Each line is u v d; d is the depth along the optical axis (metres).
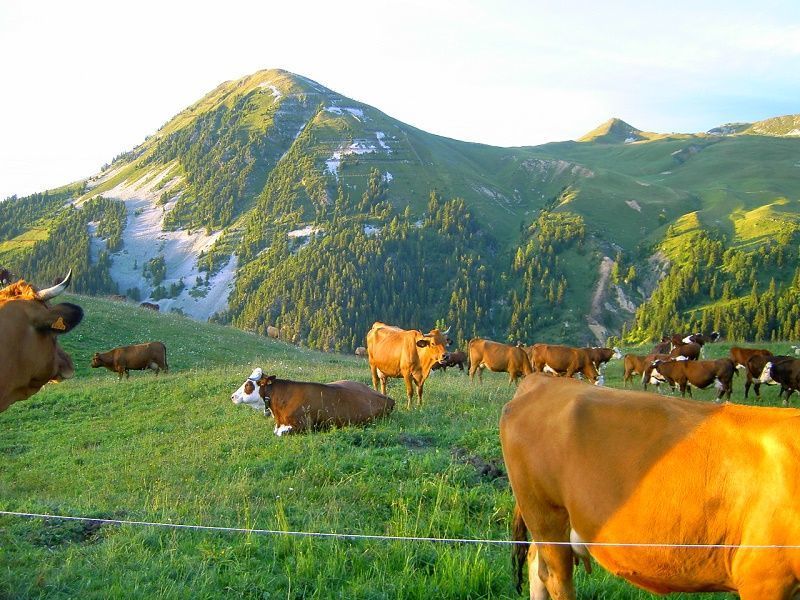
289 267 188.62
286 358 39.25
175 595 6.45
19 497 11.40
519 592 6.62
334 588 6.78
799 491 4.32
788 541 4.32
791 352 34.38
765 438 4.57
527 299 169.62
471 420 14.95
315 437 13.60
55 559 7.50
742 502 4.51
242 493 10.20
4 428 18.47
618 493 4.91
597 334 158.62
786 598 4.41
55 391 22.03
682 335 37.19
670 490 4.72
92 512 9.05
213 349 37.50
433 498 9.45
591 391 5.48
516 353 26.30
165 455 13.84
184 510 9.24
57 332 6.65
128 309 42.81
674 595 6.41
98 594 6.57
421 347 17.52
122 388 21.84
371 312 172.25
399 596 6.54
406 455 11.72
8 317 6.44
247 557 7.39
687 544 4.67
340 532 8.09
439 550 7.49
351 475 10.74
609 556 5.04
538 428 5.51
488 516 8.74
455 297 174.38
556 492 5.39
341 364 39.31
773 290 125.06
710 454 4.69
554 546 5.61
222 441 14.27
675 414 4.98
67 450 15.66
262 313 174.50
